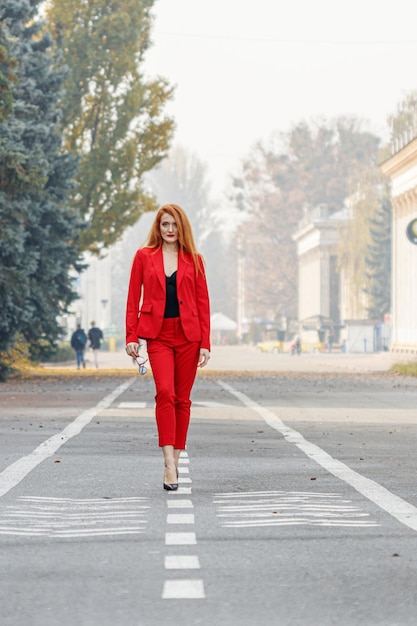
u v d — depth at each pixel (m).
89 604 8.85
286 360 113.56
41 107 64.31
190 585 9.51
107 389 49.28
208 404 38.62
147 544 11.43
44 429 27.31
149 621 8.30
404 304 116.94
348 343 157.50
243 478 17.20
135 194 80.56
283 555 10.80
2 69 51.72
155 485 16.30
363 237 149.25
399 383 57.19
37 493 15.33
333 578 9.78
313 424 29.80
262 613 8.55
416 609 8.68
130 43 80.69
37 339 64.69
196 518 13.12
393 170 118.81
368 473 18.02
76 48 80.12
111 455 20.75
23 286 53.84
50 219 61.91
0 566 10.35
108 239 81.25
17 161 49.22
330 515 13.30
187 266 15.90
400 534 11.95
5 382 57.16
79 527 12.52
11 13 63.62
